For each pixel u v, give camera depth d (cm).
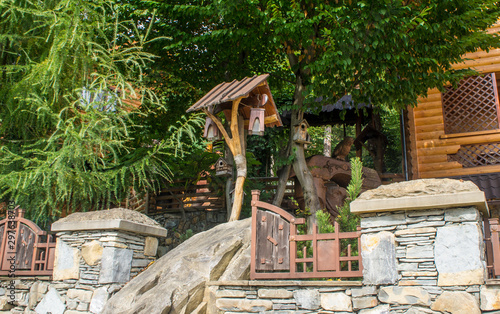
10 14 813
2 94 820
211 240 586
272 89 1276
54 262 615
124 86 785
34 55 874
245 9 840
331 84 862
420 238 422
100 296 558
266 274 485
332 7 825
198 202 1069
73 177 757
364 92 909
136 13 852
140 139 1038
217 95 717
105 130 740
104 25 820
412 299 410
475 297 388
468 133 1064
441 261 408
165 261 582
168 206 1131
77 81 821
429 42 869
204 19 988
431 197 418
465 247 401
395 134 1717
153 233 650
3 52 848
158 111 1078
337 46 820
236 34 877
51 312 593
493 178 991
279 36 830
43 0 822
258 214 516
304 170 902
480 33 850
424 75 859
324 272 463
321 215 602
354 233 464
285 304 466
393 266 427
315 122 1423
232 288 493
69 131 707
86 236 604
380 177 1162
